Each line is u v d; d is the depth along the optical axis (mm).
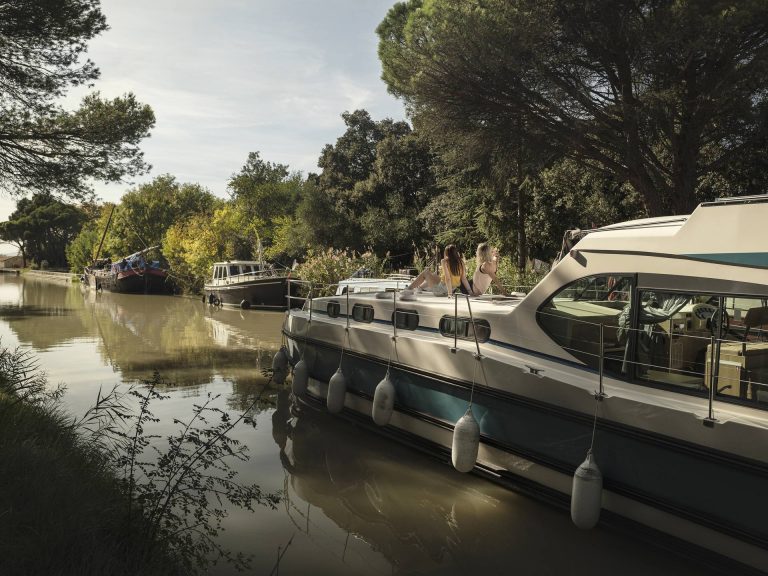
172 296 34844
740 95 12664
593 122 14656
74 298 32719
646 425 4676
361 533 5152
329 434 7820
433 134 17453
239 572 4434
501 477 6008
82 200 15016
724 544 4285
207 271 33938
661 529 4664
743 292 4406
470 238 25047
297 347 9555
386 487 6129
